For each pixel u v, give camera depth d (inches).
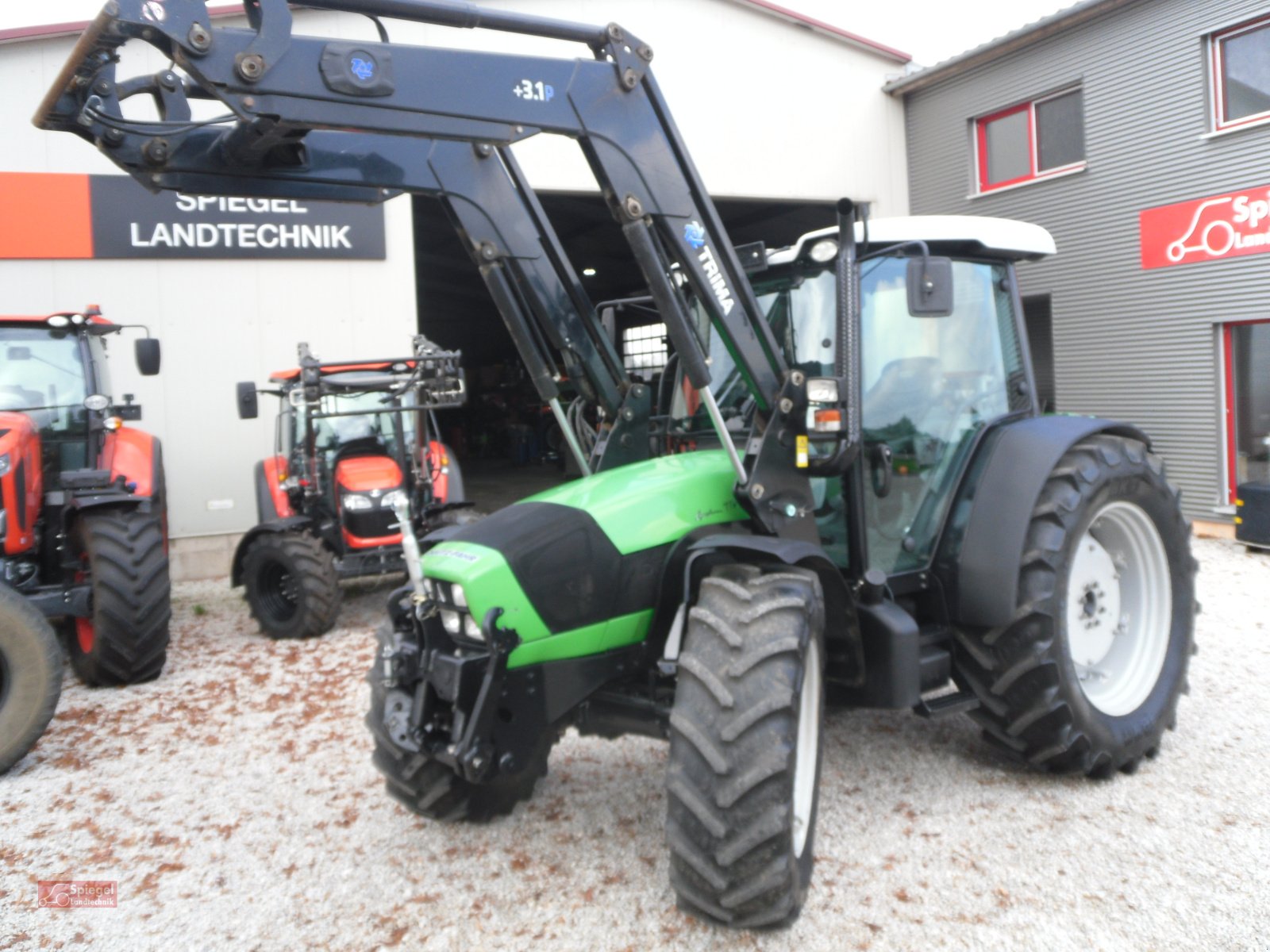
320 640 242.2
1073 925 97.3
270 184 110.7
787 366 131.6
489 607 100.5
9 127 314.8
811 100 442.6
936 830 119.4
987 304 144.0
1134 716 135.0
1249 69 335.3
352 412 257.0
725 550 109.3
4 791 148.3
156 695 198.7
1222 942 93.4
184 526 340.8
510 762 103.3
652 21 404.5
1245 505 303.6
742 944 96.1
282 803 140.0
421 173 119.7
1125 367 380.5
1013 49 410.3
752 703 90.8
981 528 128.0
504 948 97.8
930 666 125.0
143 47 323.9
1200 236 350.0
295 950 99.8
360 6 92.8
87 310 231.1
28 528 198.5
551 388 132.9
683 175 113.0
